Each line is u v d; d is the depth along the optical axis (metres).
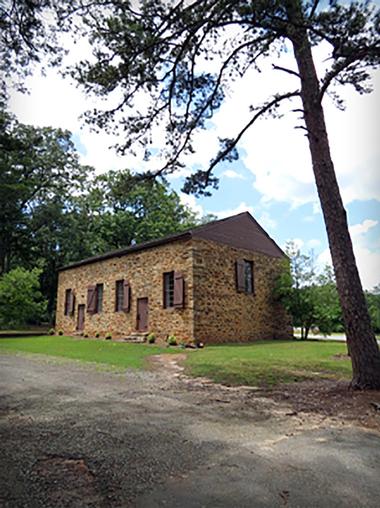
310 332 19.62
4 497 2.30
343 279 6.01
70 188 31.16
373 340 5.75
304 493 2.37
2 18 5.79
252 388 6.07
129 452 3.10
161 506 2.19
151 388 5.99
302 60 6.84
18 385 6.16
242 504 2.21
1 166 18.55
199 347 12.47
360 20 5.70
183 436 3.53
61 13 6.00
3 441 3.38
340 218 6.23
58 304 21.77
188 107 8.12
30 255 29.81
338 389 5.82
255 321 16.05
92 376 7.10
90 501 2.25
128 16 6.44
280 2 5.88
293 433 3.67
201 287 13.66
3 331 23.02
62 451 3.12
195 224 35.28
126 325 16.06
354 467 2.81
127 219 31.09
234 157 8.25
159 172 8.57
